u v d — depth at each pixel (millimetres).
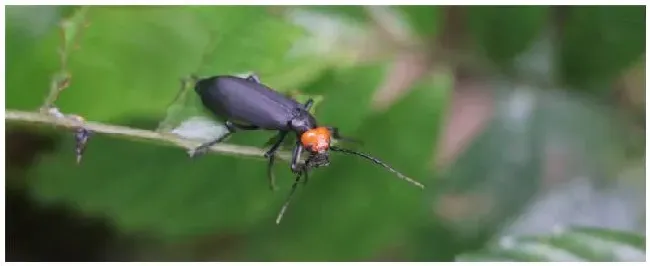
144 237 229
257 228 215
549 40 219
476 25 218
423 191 214
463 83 222
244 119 195
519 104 222
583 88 221
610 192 223
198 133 187
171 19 200
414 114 214
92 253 230
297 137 197
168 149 211
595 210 222
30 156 215
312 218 214
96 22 199
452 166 221
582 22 216
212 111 190
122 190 211
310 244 215
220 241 224
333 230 214
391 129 213
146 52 199
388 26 213
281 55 202
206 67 199
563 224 221
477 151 222
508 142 222
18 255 227
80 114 196
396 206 214
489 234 221
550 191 223
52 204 224
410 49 215
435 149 214
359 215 214
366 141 212
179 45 200
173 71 199
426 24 215
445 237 220
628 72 221
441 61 217
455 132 222
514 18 217
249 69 200
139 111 198
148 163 211
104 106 197
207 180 211
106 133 181
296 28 204
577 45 217
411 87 214
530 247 201
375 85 209
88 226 233
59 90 187
